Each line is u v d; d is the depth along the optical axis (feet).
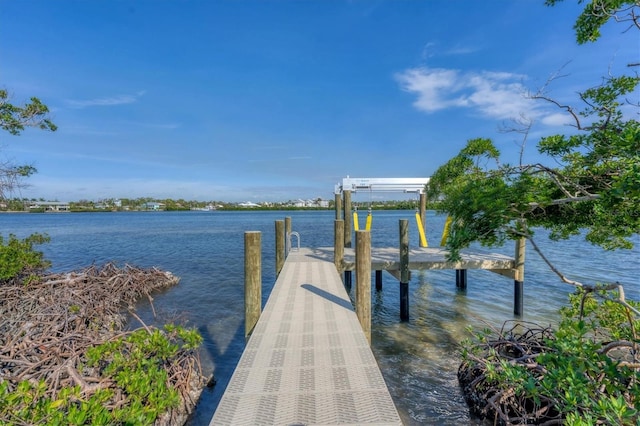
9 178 29.35
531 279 39.63
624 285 35.58
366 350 11.90
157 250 68.13
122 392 12.56
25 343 15.65
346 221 39.19
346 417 8.01
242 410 8.32
